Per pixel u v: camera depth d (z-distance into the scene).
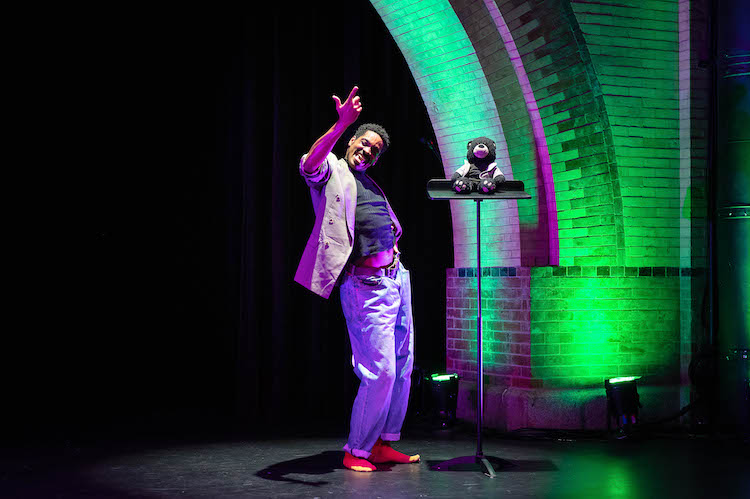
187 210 7.83
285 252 6.84
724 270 5.40
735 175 5.35
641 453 4.81
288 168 6.87
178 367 7.92
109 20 7.51
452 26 5.78
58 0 7.39
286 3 6.91
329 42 6.91
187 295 7.90
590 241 5.64
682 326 5.78
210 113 7.68
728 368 5.34
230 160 7.48
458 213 6.25
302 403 7.02
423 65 6.14
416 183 7.03
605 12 5.49
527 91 5.61
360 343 4.41
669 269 5.77
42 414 6.51
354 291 4.35
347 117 4.11
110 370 7.82
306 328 7.04
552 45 5.41
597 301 5.62
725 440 5.21
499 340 5.80
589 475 4.25
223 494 3.85
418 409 6.10
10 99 7.39
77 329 7.75
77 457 4.75
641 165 5.64
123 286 7.81
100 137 7.63
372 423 4.36
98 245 7.75
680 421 5.65
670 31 5.68
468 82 5.92
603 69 5.49
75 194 7.64
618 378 5.42
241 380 6.87
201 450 4.98
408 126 6.99
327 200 4.31
